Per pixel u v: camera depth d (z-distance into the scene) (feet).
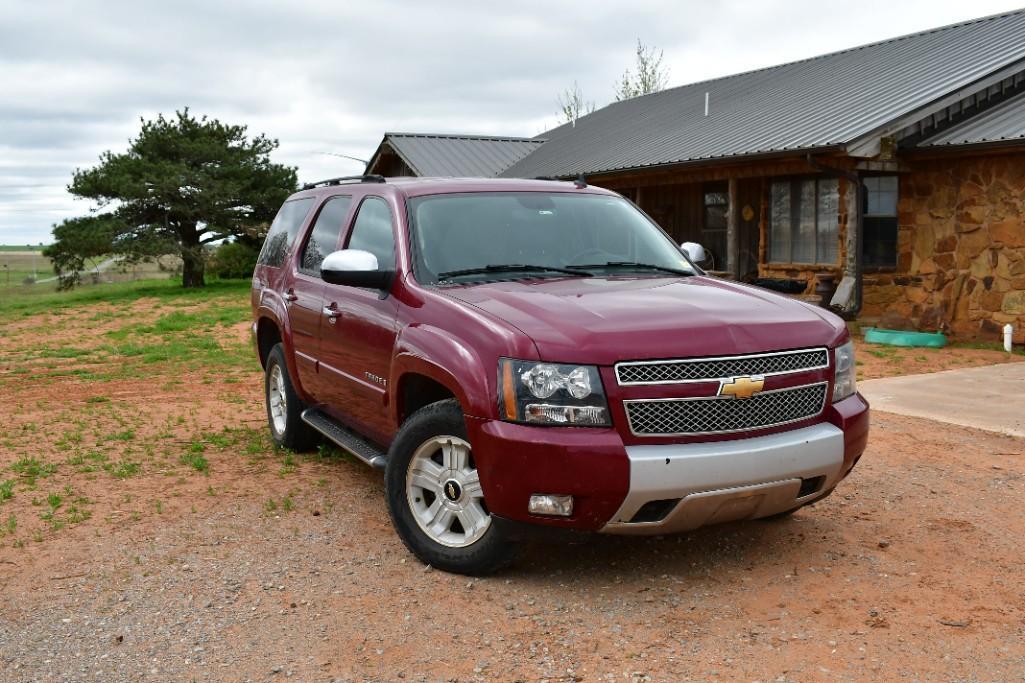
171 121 122.01
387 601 13.98
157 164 117.50
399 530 15.58
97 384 37.01
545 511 13.37
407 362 15.42
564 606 13.74
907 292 47.52
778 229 56.95
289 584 14.69
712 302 15.10
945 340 43.11
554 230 18.22
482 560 14.52
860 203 46.73
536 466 13.20
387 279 16.81
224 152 120.26
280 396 23.86
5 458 23.25
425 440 15.11
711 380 13.51
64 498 19.47
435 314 15.39
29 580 14.96
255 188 124.77
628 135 71.05
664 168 55.93
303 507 18.70
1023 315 42.37
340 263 16.49
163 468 22.00
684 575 14.90
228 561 15.71
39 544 16.61
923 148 44.29
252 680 11.59
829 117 49.75
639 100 87.40
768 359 13.98
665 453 13.14
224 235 126.21
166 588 14.57
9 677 11.70
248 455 23.31
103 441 25.13
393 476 15.57
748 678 11.49
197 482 20.66
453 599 14.03
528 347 13.50
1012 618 13.19
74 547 16.43
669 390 13.34
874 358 38.91
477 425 13.78
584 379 13.23
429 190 18.33
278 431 23.91
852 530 17.02
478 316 14.48
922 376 33.68
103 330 65.62
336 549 16.24
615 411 13.23
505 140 93.61
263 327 24.21
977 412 27.02
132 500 19.27
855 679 11.44
